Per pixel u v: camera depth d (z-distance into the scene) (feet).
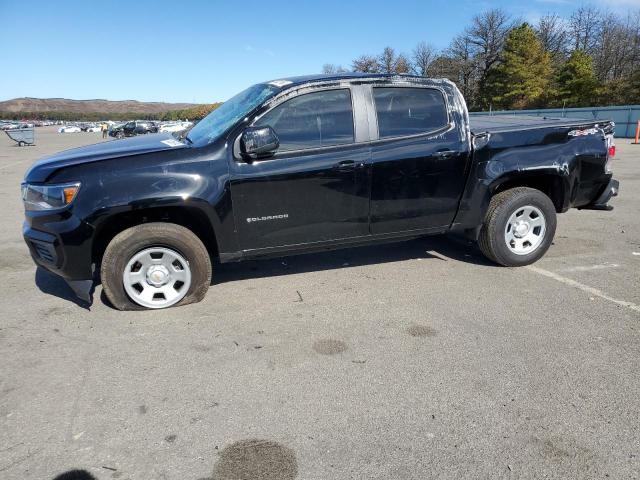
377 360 10.65
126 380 10.01
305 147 13.39
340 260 17.66
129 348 11.34
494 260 16.35
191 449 7.96
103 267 12.66
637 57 176.04
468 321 12.47
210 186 12.57
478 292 14.37
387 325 12.33
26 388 9.77
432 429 8.38
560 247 18.75
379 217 14.40
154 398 9.37
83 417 8.82
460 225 15.48
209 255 14.37
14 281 16.11
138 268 13.12
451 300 13.82
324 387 9.66
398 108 14.26
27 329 12.41
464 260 17.35
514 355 10.75
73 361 10.80
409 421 8.59
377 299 14.01
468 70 202.90
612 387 9.51
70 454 7.88
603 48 194.18
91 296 14.34
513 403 9.05
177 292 13.44
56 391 9.66
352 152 13.66
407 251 18.56
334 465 7.57
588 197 16.65
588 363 10.37
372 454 7.80
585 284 14.87
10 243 21.29
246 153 12.68
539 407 8.93
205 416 8.80
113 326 12.50
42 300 14.35
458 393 9.39
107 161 12.27
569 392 9.36
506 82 182.80
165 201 12.24
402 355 10.84
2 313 13.46
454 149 14.58
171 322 12.67
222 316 13.01
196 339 11.73
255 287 15.12
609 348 11.00
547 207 16.02
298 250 14.07
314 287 15.05
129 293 13.02
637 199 27.94
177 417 8.79
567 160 15.66
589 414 8.71
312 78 13.80
